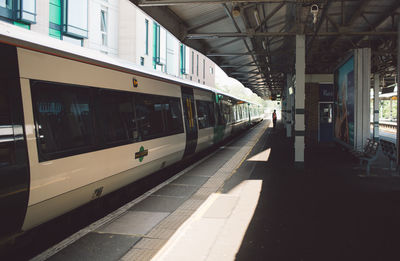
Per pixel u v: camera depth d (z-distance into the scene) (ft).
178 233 14.64
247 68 74.90
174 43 120.67
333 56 62.23
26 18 59.26
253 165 33.37
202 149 40.16
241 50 52.75
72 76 15.58
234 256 12.23
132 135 20.76
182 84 32.86
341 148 44.80
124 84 20.43
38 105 13.33
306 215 17.03
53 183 13.85
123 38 88.79
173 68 120.06
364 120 34.55
